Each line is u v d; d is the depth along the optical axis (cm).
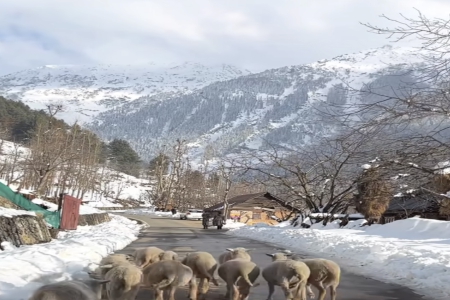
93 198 9669
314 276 1078
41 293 725
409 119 1476
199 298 1102
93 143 9744
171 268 980
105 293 945
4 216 1878
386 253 1878
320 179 4153
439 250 1869
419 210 3353
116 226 3912
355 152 1681
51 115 6544
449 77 1431
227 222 6141
